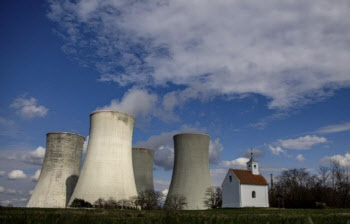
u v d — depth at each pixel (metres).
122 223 5.40
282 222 5.97
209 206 47.00
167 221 5.52
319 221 6.03
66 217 5.09
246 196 42.50
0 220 5.14
